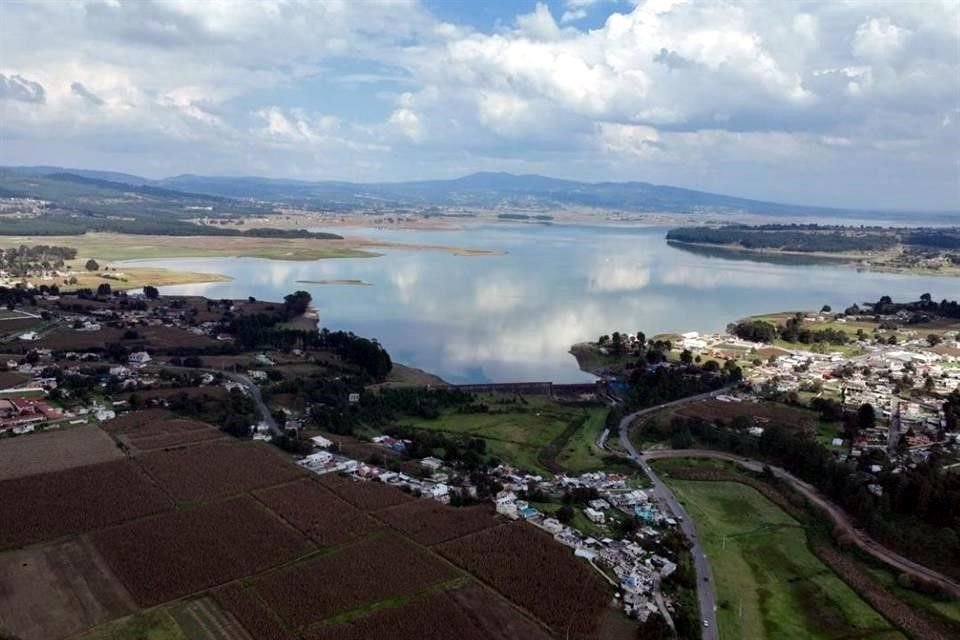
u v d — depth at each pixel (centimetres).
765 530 14300
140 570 11588
